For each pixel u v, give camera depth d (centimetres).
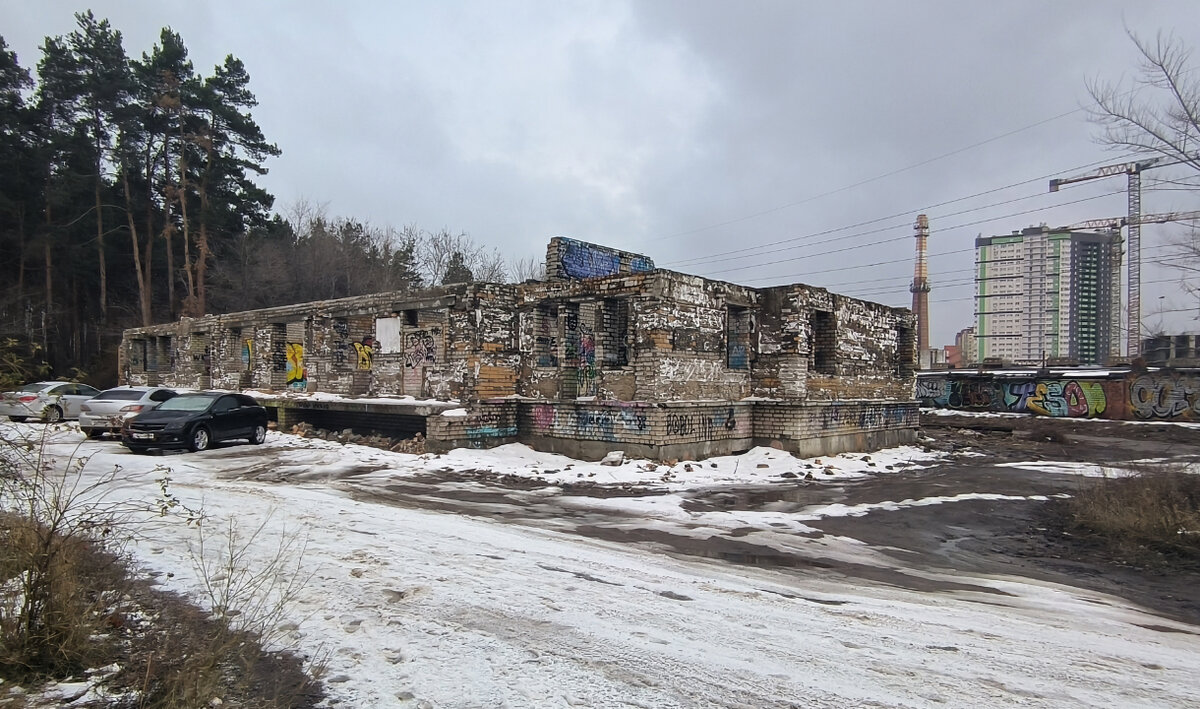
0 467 511
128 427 1664
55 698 379
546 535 884
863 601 653
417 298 1927
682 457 1609
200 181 3934
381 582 623
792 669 468
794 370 1780
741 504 1194
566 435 1745
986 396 4188
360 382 2280
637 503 1141
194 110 3944
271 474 1383
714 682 441
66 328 4047
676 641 512
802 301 1789
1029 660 506
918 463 1892
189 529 805
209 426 1734
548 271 1945
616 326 1758
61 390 2344
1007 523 1106
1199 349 3822
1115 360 4422
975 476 1625
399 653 468
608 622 547
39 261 3816
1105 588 761
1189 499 1060
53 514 475
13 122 3584
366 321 2311
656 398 1549
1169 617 662
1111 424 3294
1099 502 1103
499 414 1827
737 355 1864
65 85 3688
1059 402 3825
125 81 3700
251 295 4347
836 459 1797
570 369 1798
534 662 461
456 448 1714
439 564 694
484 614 553
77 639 427
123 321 4241
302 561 682
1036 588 745
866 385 2095
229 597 517
